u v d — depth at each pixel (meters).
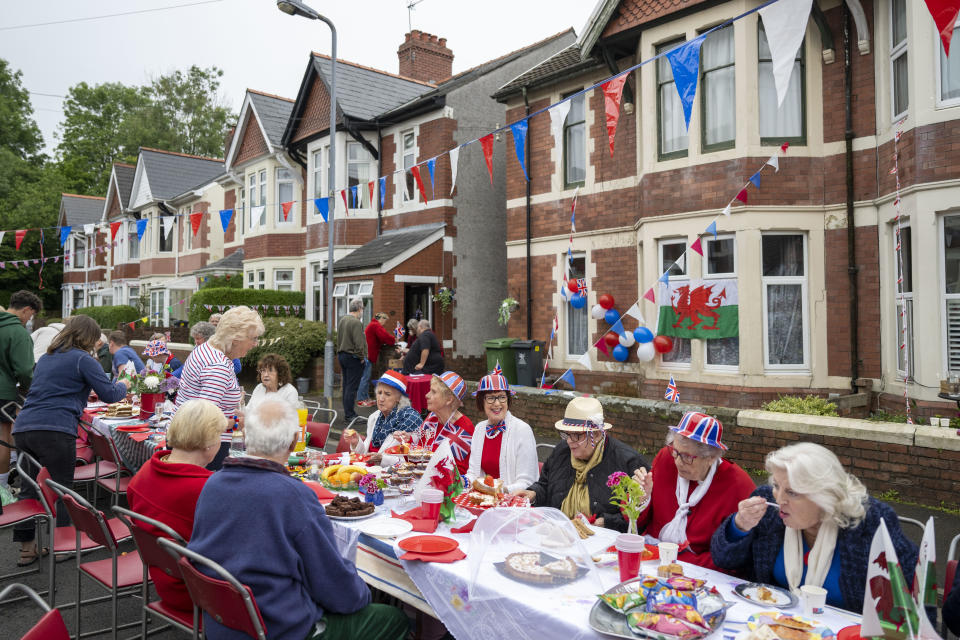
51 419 5.27
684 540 3.47
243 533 2.71
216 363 5.18
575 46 12.55
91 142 50.31
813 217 9.76
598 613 2.39
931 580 2.13
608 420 9.07
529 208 14.18
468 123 16.55
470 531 3.45
